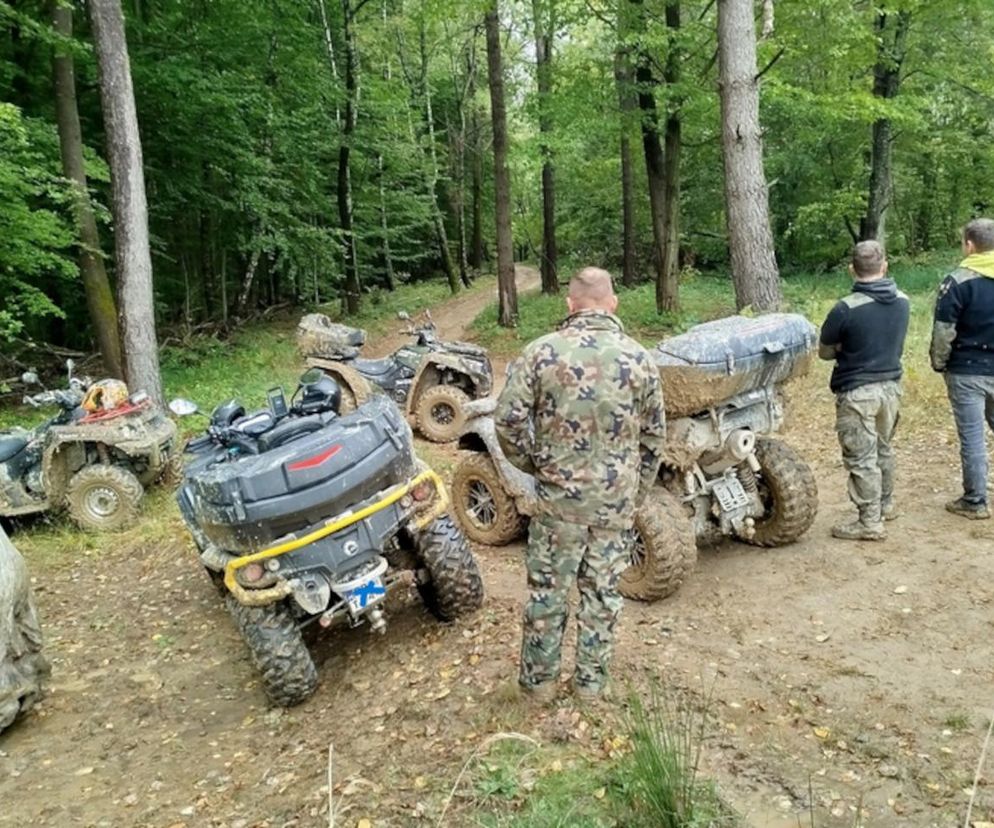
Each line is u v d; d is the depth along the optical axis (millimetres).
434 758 2990
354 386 9461
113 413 7094
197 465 3979
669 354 4066
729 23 9352
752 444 4336
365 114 23062
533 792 2654
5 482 7020
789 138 20766
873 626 3764
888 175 17891
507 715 3176
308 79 19625
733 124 9477
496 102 17344
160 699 4125
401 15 24375
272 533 3529
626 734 2904
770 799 2588
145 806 3135
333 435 3629
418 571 4184
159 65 15281
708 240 25562
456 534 4184
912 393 7441
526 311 19203
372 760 3084
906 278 18266
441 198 36219
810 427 7375
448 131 33469
